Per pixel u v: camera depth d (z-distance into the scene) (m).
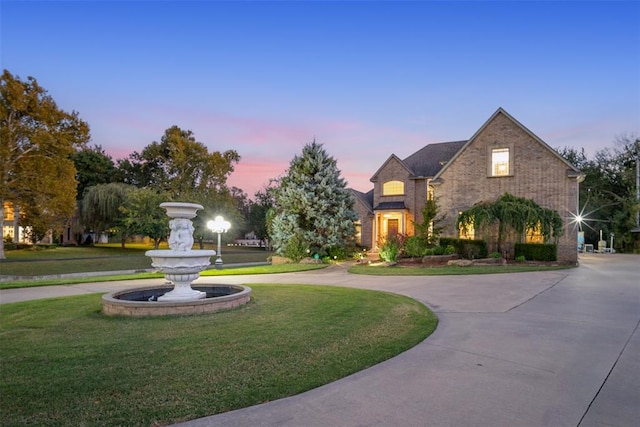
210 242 56.88
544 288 11.42
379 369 4.58
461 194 22.98
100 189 38.72
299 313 7.64
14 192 28.98
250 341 5.59
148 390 3.83
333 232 22.16
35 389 3.84
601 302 9.18
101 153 56.38
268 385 4.01
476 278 13.96
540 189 21.06
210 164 45.97
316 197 22.08
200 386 3.95
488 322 7.15
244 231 56.53
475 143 22.80
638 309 8.34
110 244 51.41
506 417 3.38
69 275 22.77
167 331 6.16
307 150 23.05
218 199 39.44
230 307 8.02
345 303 8.83
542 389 4.04
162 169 55.09
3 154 26.84
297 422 3.24
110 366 4.53
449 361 4.92
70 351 5.12
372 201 34.84
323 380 4.18
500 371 4.56
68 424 3.13
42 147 28.53
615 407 3.62
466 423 3.26
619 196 39.88
